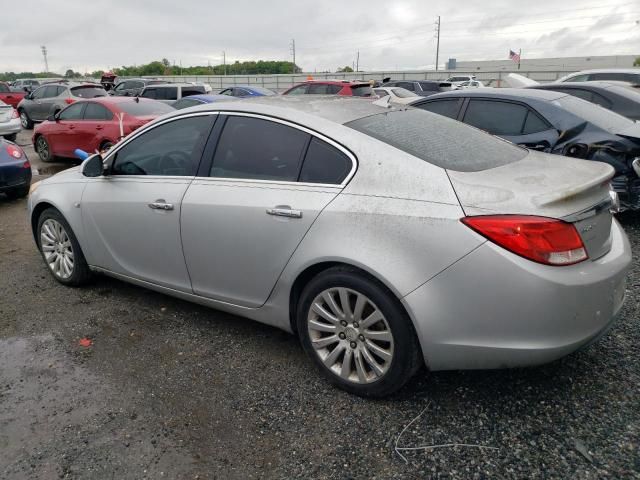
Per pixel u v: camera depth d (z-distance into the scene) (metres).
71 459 2.40
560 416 2.57
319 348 2.88
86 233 3.99
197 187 3.26
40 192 4.36
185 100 14.06
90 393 2.89
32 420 2.67
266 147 3.05
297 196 2.82
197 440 2.50
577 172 2.71
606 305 2.44
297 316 2.94
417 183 2.53
